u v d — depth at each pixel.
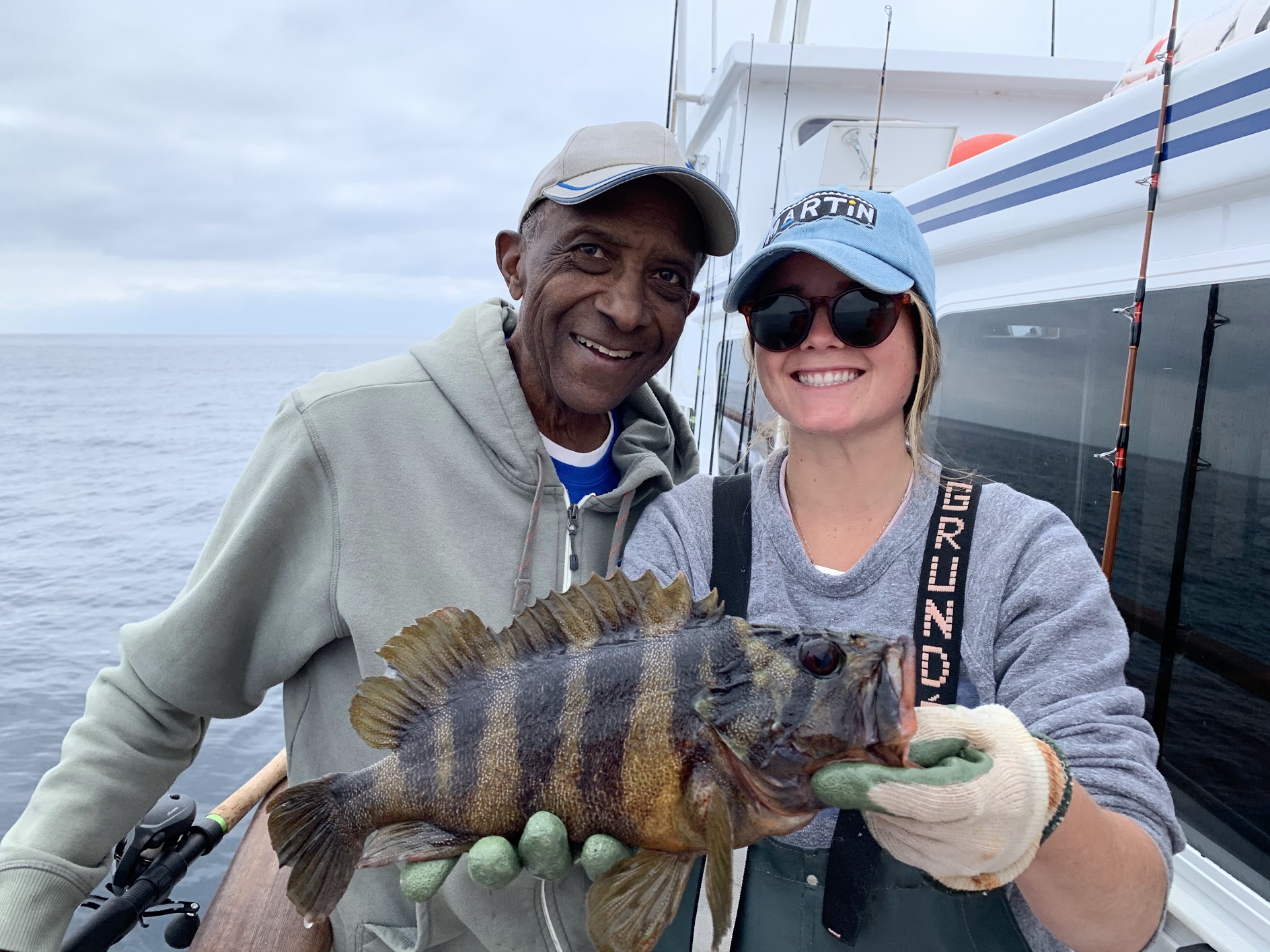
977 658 1.67
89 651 10.30
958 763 1.24
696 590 1.94
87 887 1.96
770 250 1.78
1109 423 2.43
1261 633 1.92
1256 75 1.86
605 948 1.40
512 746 1.50
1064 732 1.49
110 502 20.16
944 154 4.68
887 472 1.85
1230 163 1.92
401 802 1.55
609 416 2.36
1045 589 1.62
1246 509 1.97
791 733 1.38
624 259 1.97
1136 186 2.25
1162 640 2.25
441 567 1.97
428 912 1.87
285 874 2.72
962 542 1.72
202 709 2.08
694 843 1.45
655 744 1.46
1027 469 2.84
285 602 2.01
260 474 2.03
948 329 3.34
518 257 2.31
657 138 2.00
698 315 7.67
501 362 2.08
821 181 4.80
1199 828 2.13
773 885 1.71
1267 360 1.89
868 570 1.77
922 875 1.61
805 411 1.79
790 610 1.84
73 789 1.99
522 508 2.05
